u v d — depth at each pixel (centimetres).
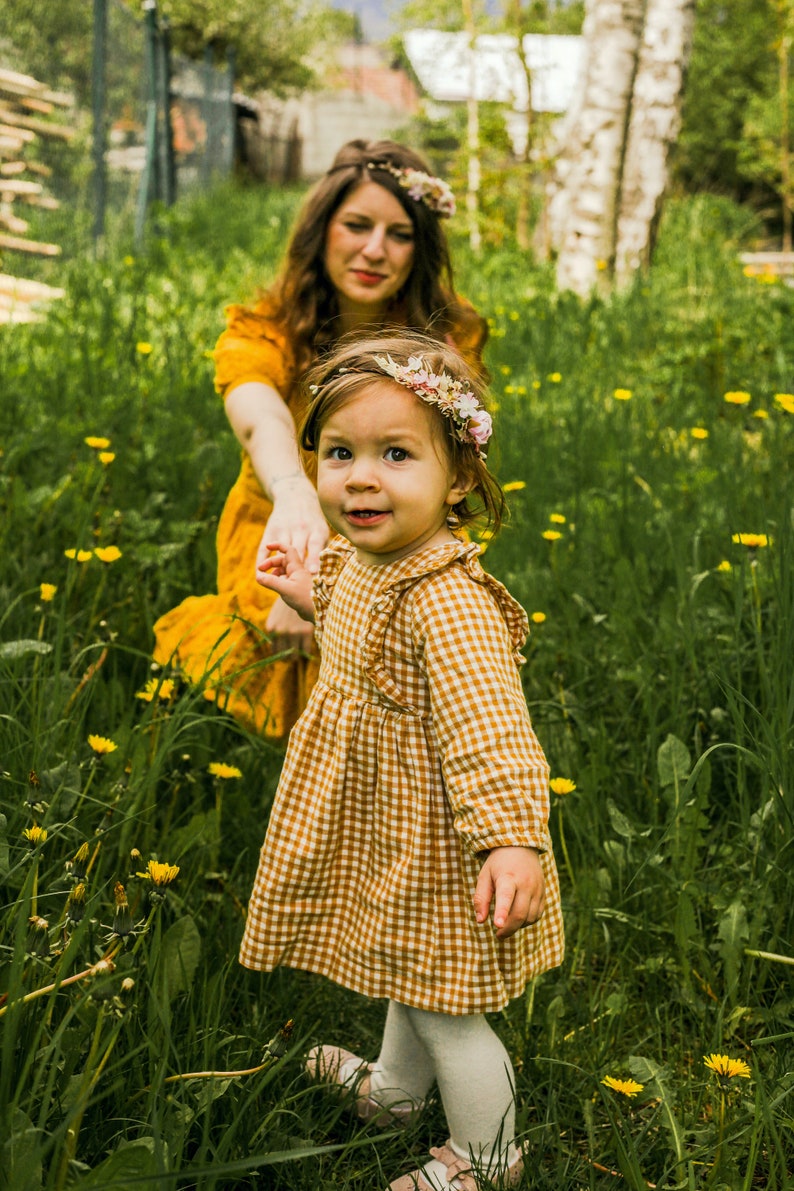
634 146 1015
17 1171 129
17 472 407
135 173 1317
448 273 284
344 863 181
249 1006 200
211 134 1978
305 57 3177
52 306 735
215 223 1352
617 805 257
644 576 331
